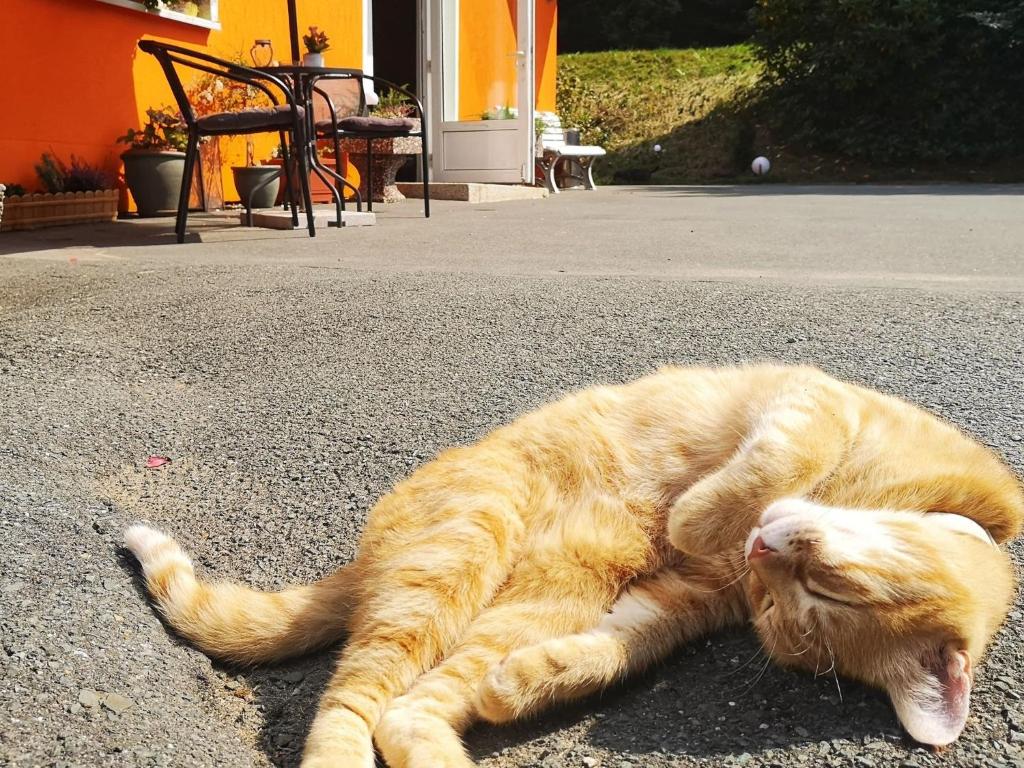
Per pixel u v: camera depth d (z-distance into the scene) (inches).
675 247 155.9
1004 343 85.0
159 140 199.5
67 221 179.9
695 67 524.1
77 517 57.4
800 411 51.1
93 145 192.5
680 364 82.3
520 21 303.9
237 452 69.4
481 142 313.0
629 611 47.6
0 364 84.4
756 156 445.7
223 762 40.0
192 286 111.2
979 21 415.2
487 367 83.7
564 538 49.7
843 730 40.4
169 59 151.1
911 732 38.7
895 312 96.3
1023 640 45.3
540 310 100.0
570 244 159.3
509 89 315.9
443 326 95.3
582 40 612.7
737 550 48.8
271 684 47.0
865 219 209.9
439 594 45.4
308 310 101.0
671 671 46.6
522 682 41.8
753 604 48.0
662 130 483.8
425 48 312.3
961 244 160.2
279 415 75.4
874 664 42.0
